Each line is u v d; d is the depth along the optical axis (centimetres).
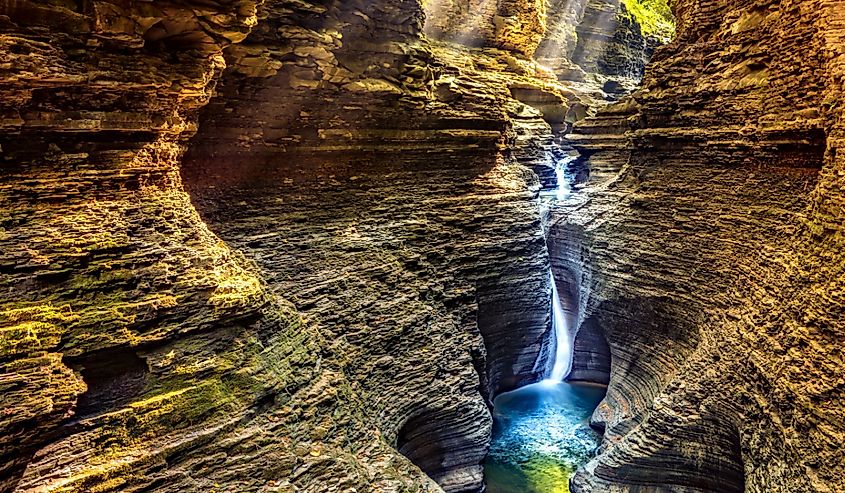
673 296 2077
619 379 2325
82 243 1137
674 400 1700
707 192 2062
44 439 1028
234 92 1741
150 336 1170
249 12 1360
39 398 1009
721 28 2064
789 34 1705
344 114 2044
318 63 1864
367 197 2148
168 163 1369
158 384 1168
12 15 1033
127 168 1240
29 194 1120
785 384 1311
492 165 2594
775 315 1473
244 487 1175
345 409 1509
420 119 2278
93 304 1130
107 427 1081
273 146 1894
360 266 1966
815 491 1141
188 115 1463
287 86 1847
